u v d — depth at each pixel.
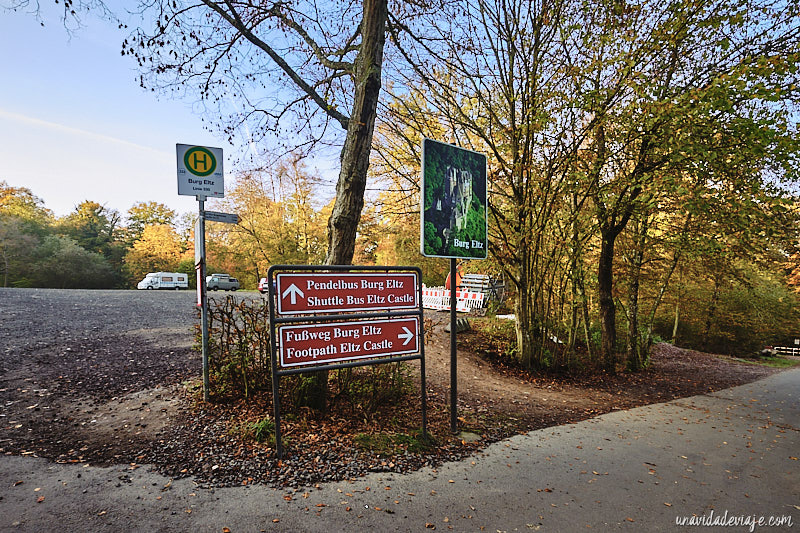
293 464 3.80
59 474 3.39
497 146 9.75
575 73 8.45
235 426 4.46
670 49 9.10
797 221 9.20
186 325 11.08
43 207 52.81
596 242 11.67
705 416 7.33
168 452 3.88
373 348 4.45
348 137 5.35
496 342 11.30
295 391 5.04
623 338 13.48
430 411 5.86
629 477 4.24
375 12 5.25
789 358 29.25
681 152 7.94
